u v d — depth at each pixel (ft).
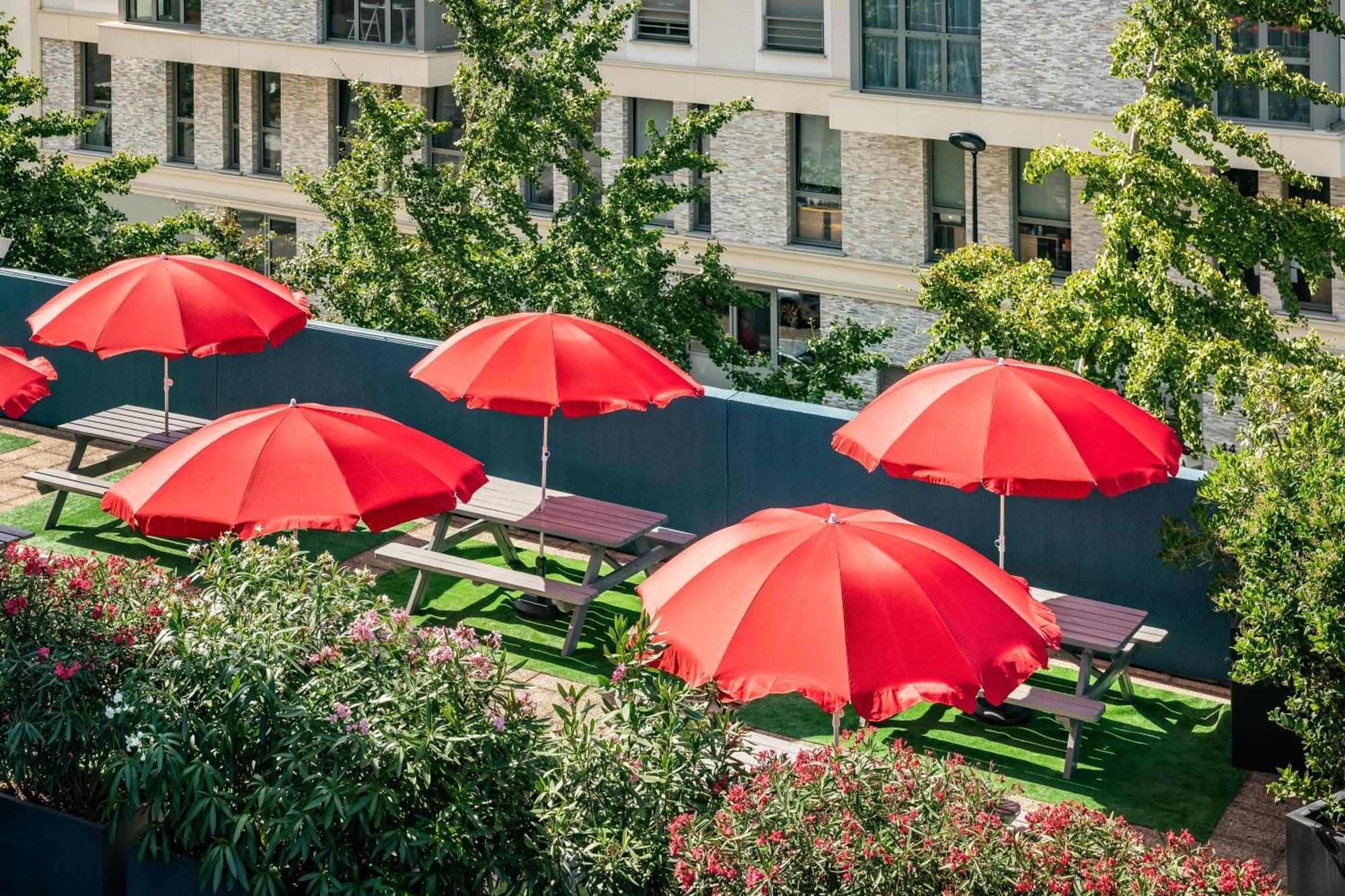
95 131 140.05
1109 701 35.68
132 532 43.93
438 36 120.16
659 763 24.88
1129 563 37.17
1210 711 35.22
